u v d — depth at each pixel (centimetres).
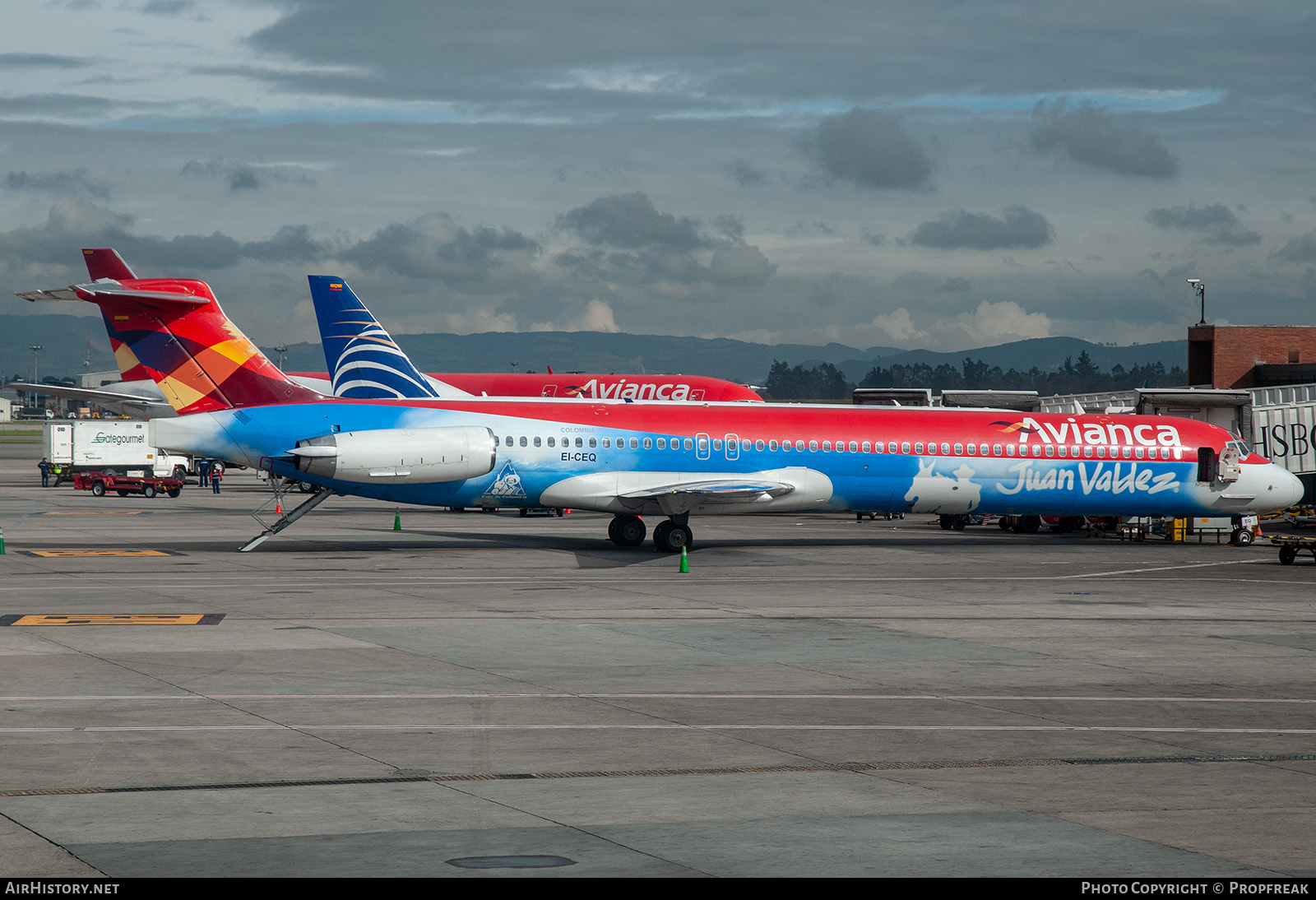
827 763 2962
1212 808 2608
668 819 2488
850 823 2477
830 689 3912
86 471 19075
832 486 8806
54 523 11406
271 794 2638
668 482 8556
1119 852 2302
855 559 8312
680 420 8656
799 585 6800
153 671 4066
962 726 3388
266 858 2211
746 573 7400
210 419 8044
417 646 4650
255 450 8081
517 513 13625
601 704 3631
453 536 9962
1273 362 15725
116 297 7906
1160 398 11194
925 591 6562
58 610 5550
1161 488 9300
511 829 2409
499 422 8394
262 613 5494
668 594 6319
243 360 8100
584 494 8438
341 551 8550
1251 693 3922
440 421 8325
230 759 2927
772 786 2752
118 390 16150
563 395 14075
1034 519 11144
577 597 6150
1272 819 2528
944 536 10706
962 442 8988
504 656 4438
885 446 8862
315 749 3034
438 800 2605
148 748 3027
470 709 3538
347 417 8175
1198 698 3822
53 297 7794
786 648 4691
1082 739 3253
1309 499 11600
